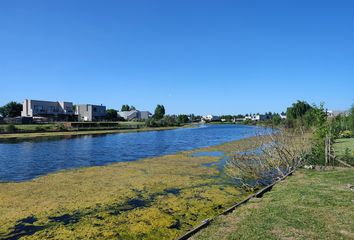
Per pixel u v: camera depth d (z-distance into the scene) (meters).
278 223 8.02
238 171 18.20
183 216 11.08
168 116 136.00
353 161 17.42
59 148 36.56
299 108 52.56
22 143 42.75
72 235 9.56
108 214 11.42
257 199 10.84
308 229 7.54
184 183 16.52
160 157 28.30
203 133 70.50
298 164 17.64
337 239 6.93
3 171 21.12
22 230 10.06
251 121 138.25
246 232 7.55
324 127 19.73
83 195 14.19
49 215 11.44
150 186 15.86
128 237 9.32
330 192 11.01
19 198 13.81
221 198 13.39
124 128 88.44
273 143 19.59
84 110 115.50
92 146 39.22
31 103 99.06
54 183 16.95
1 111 108.00
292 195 10.83
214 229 7.98
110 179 17.84
